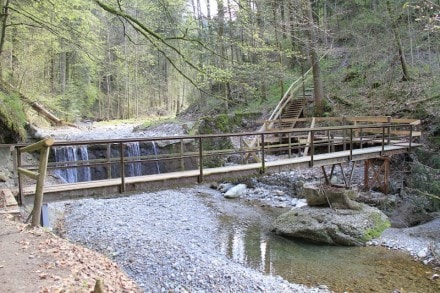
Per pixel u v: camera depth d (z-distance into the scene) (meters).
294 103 18.52
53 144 5.03
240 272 6.56
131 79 34.16
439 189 9.33
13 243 4.09
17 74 16.75
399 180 11.07
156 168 15.34
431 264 7.05
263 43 8.55
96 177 14.31
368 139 11.74
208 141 16.02
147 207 11.27
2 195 5.61
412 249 7.74
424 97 13.55
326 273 6.89
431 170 10.12
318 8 18.16
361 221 8.57
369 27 17.59
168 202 11.98
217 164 15.39
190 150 15.56
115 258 6.99
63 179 12.75
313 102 18.14
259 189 13.15
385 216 9.22
